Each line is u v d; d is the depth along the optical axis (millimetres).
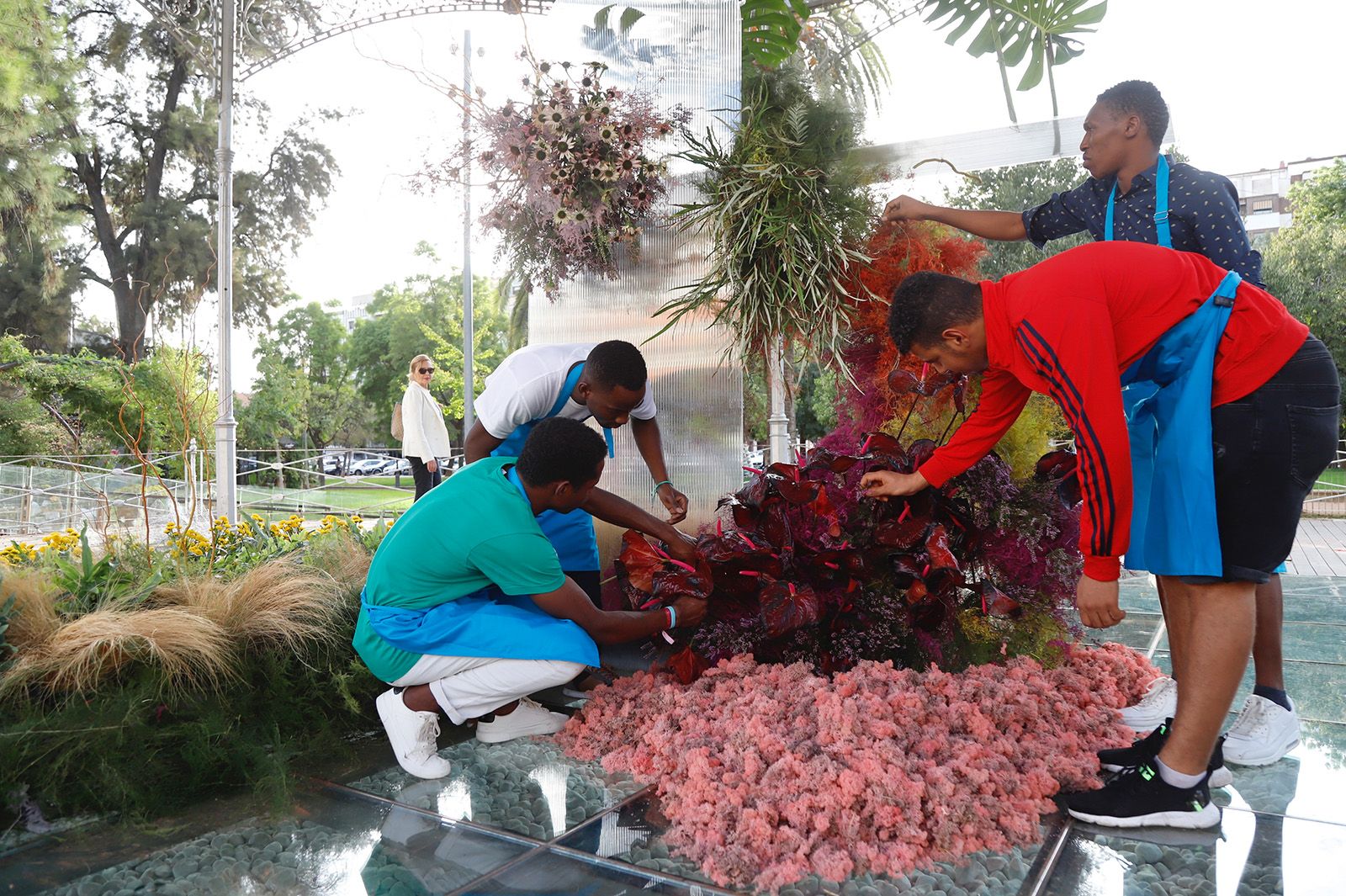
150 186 26453
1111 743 2355
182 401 3537
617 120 3225
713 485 3373
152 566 3000
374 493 14836
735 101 3301
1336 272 20547
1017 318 1859
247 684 2406
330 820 2043
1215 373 1866
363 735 2670
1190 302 1861
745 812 1839
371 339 42500
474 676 2354
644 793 2170
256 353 32750
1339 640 3736
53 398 14625
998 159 3592
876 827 1837
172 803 2143
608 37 3441
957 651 2734
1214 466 1856
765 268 3080
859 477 2674
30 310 25125
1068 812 1994
